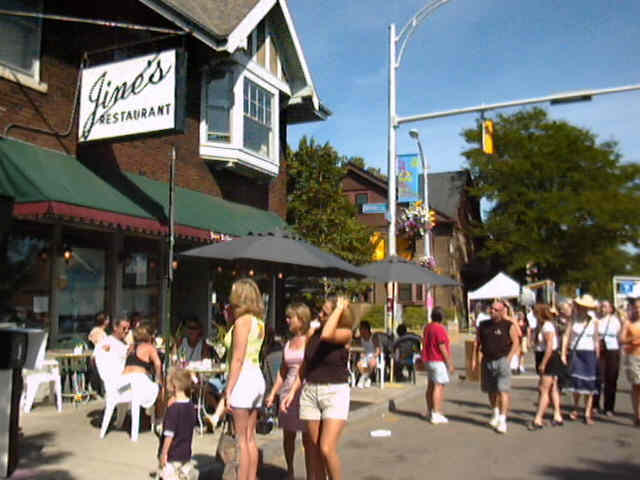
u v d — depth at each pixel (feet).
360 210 117.91
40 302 33.47
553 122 122.52
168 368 25.54
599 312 35.91
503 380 28.76
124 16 39.32
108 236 38.75
